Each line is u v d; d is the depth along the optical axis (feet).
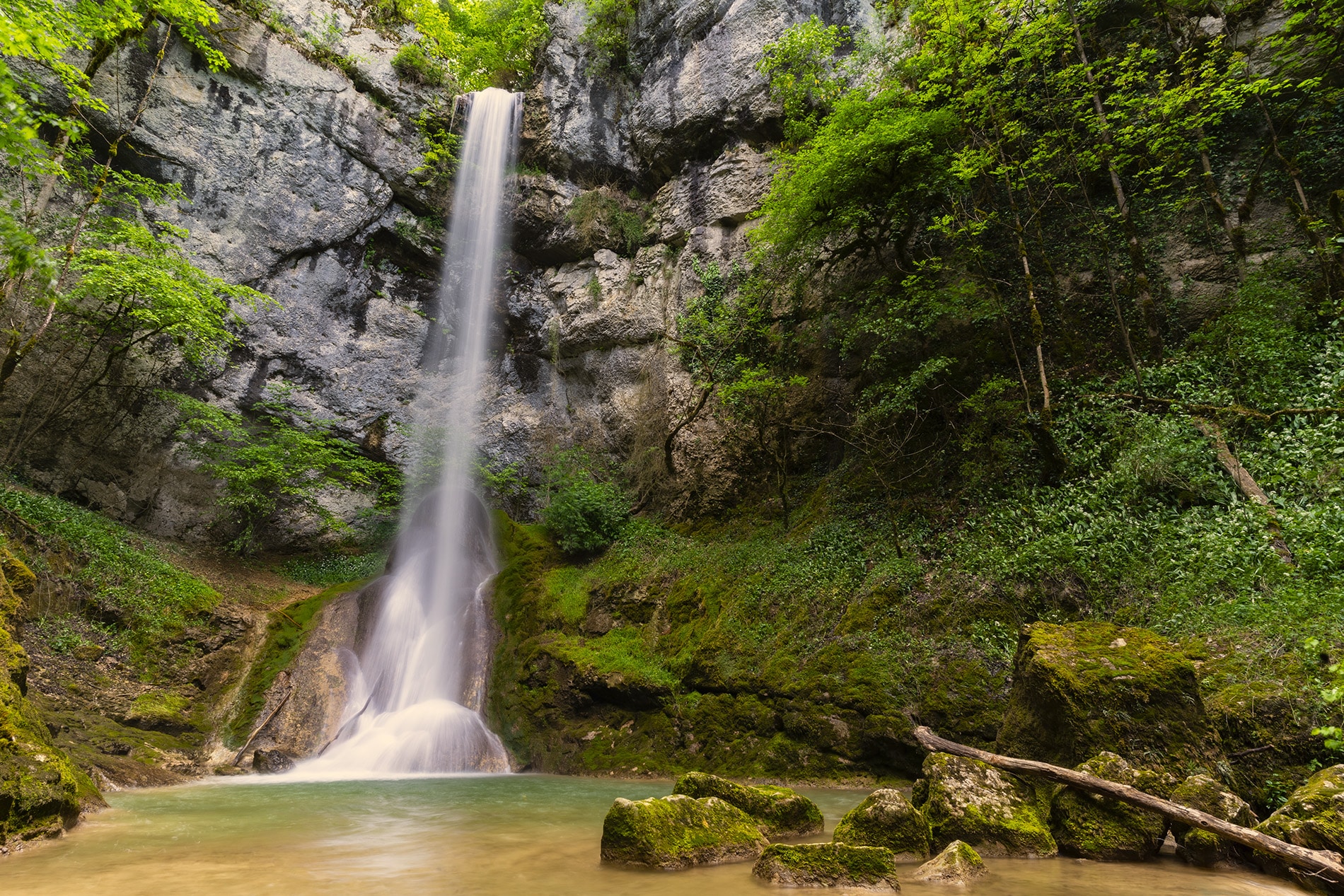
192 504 56.75
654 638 42.27
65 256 39.11
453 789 29.99
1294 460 29.50
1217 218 39.40
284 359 60.29
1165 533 29.91
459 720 41.55
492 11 74.23
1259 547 26.63
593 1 68.44
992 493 36.99
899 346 45.39
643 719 37.70
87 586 40.63
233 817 22.52
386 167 65.05
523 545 55.11
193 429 55.36
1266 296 34.42
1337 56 36.35
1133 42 42.45
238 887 13.97
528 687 42.68
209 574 52.54
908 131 40.45
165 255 46.80
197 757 35.86
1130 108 40.16
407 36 69.00
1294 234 36.73
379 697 45.01
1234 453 30.78
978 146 40.24
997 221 40.98
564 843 18.66
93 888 13.79
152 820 21.68
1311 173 37.86
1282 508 28.22
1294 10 38.91
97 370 51.47
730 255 59.06
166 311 45.73
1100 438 35.47
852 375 50.06
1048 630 22.65
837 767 30.60
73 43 35.86
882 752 30.07
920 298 41.91
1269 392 31.96
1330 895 13.61
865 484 43.93
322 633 47.96
